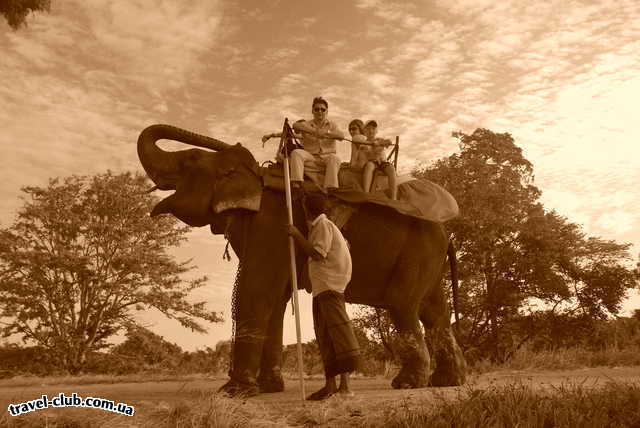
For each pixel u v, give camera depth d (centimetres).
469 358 2394
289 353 1476
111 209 3238
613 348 1524
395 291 815
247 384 667
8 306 3034
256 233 727
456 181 2606
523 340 2583
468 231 2523
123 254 3134
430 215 816
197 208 743
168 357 3078
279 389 779
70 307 3134
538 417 421
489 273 2588
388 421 441
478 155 2927
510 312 2534
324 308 582
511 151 2989
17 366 3077
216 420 453
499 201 2645
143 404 521
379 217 808
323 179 787
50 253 3103
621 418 429
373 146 834
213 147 788
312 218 681
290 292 779
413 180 845
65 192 3206
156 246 3331
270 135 772
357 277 814
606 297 2628
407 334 809
